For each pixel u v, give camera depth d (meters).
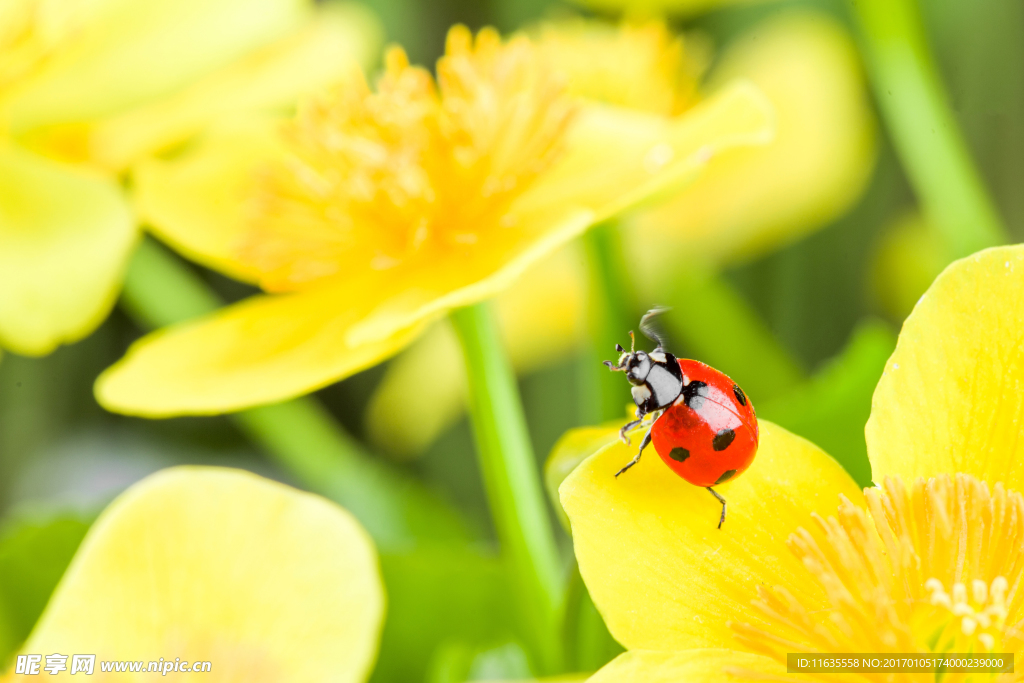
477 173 0.18
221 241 0.19
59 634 0.16
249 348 0.18
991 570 0.15
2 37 0.20
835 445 0.19
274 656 0.16
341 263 0.18
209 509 0.16
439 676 0.18
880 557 0.15
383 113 0.18
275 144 0.20
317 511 0.16
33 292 0.20
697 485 0.15
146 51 0.21
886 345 0.19
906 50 0.22
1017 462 0.15
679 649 0.15
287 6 0.22
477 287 0.17
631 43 0.24
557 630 0.17
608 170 0.18
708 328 0.24
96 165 0.20
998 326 0.16
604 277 0.20
